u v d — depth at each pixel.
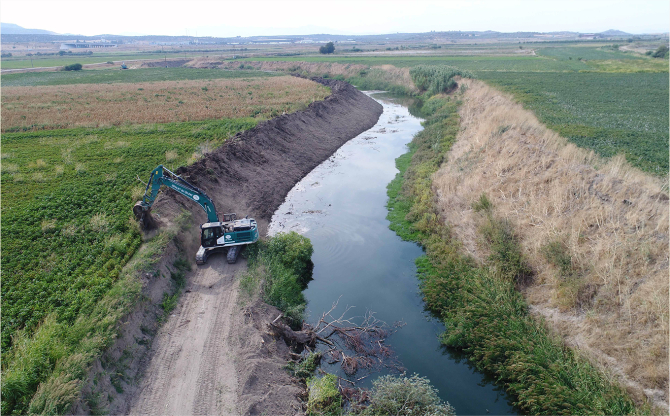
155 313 16.78
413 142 45.91
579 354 14.29
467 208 25.98
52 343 13.28
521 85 67.25
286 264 21.31
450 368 15.78
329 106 54.84
